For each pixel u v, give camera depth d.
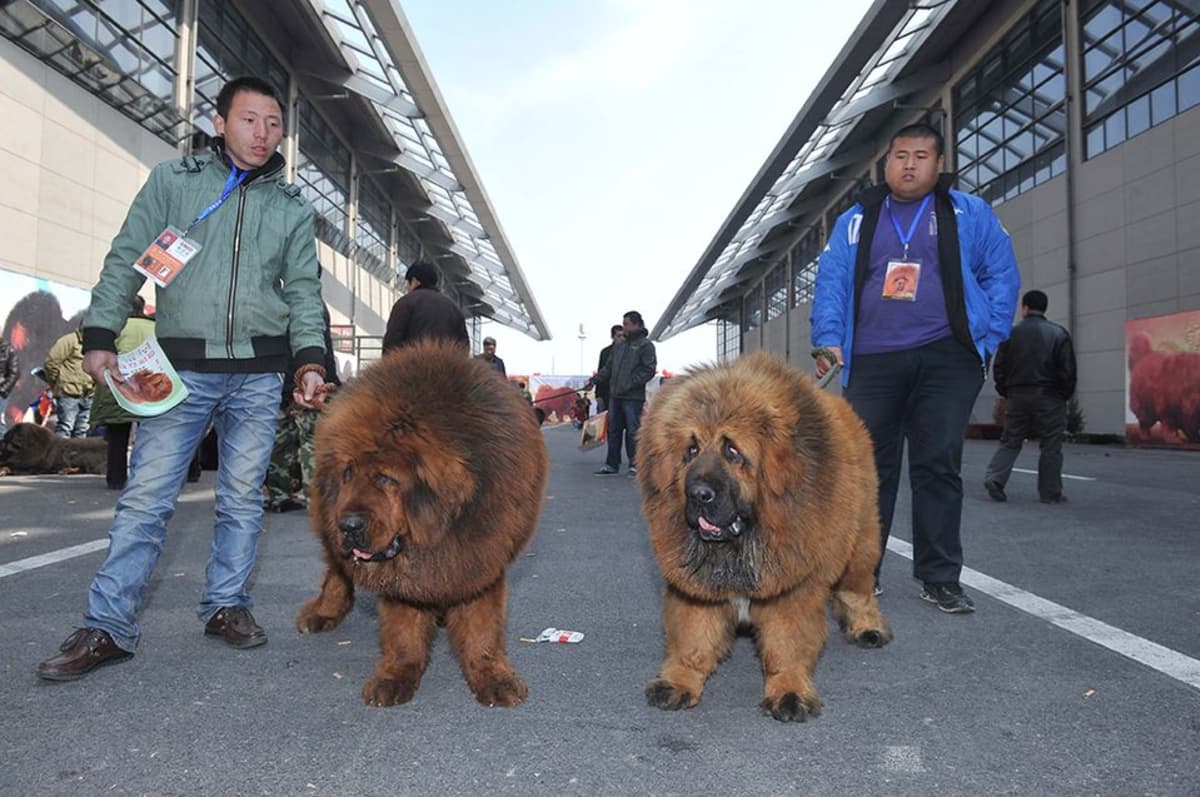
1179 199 17.38
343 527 2.77
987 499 8.66
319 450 3.08
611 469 12.12
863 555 3.85
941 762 2.63
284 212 3.90
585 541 6.54
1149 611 4.35
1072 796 2.41
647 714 3.06
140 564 3.58
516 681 3.20
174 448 3.64
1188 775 2.53
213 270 3.69
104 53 15.20
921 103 28.38
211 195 3.74
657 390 3.38
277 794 2.41
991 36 23.97
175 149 17.64
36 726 2.88
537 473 3.38
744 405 2.99
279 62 22.94
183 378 3.65
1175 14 17.42
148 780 2.49
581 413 32.06
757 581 3.01
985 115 24.78
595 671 3.54
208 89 19.41
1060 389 8.27
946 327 4.42
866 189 4.67
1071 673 3.44
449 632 3.33
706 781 2.51
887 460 4.62
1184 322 16.59
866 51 21.23
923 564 4.57
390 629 3.30
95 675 3.40
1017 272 4.58
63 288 14.16
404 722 2.95
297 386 3.84
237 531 3.87
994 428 22.66
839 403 3.95
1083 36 20.28
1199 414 16.20
